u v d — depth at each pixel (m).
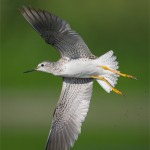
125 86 24.11
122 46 28.02
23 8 12.10
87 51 12.33
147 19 28.92
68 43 12.14
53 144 12.95
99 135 21.39
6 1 30.19
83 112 12.73
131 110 22.44
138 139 20.97
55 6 29.55
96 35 28.47
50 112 22.75
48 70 12.62
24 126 22.33
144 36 28.53
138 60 26.89
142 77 25.16
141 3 29.20
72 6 29.39
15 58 26.92
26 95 24.02
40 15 12.09
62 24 11.91
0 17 29.84
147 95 23.55
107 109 22.16
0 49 27.91
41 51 27.09
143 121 21.84
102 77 12.51
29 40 28.25
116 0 29.38
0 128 22.31
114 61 12.48
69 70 12.33
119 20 29.02
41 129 22.00
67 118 12.90
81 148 20.58
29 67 26.03
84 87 12.76
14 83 24.91
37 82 24.64
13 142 21.55
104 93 22.73
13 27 29.50
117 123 21.70
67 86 12.77
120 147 20.47
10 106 23.41
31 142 21.23
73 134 12.76
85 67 12.30
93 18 29.02
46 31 12.09
